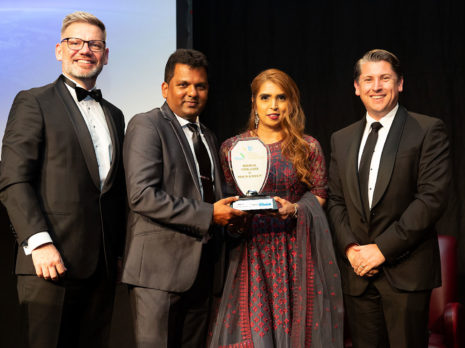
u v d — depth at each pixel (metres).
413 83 3.54
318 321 1.97
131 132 1.88
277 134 2.14
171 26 3.12
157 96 3.06
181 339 1.92
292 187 2.08
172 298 1.82
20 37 2.82
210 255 1.99
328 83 3.70
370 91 2.12
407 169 2.04
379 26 3.62
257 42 3.83
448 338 2.23
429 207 1.96
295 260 2.01
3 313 2.63
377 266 2.02
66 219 1.83
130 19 3.07
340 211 2.19
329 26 3.72
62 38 2.01
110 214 1.95
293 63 3.77
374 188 2.08
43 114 1.85
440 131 2.06
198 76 1.94
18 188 1.74
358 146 2.18
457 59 3.49
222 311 1.96
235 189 2.12
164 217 1.76
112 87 3.04
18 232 1.72
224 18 3.89
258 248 2.03
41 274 1.72
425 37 3.54
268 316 1.95
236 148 2.02
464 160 3.43
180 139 1.92
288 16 3.79
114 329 2.70
